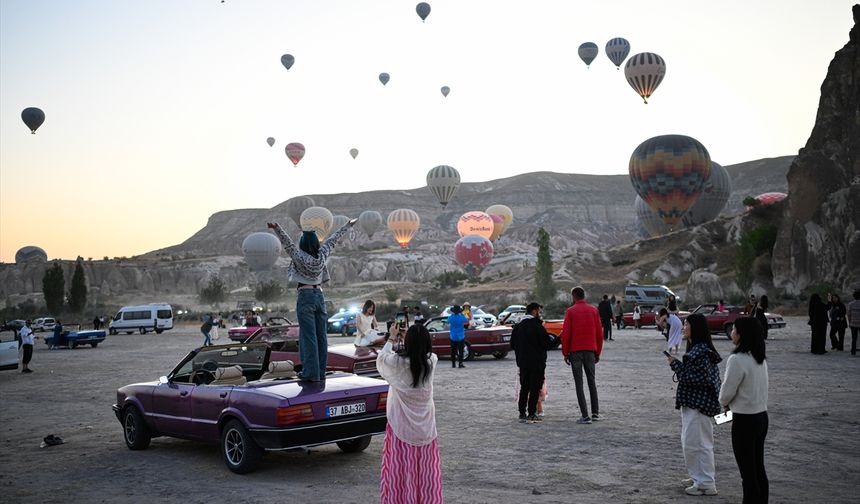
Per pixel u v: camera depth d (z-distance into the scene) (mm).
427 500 5629
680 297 84125
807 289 64000
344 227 8906
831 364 19484
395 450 5660
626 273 99812
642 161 96250
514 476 7957
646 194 97438
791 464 8242
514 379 17859
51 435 11102
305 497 7340
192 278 197500
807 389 14500
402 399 5684
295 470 8648
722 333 30734
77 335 41125
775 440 9570
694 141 95312
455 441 10016
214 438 8961
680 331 22594
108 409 15039
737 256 72375
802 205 67750
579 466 8375
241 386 8648
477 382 17422
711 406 7059
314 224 158125
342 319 45969
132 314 59594
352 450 9609
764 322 22250
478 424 11383
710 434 7160
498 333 23922
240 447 8578
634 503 6816
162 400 9742
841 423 10773
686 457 7180
